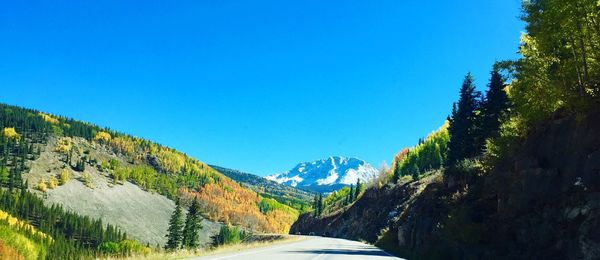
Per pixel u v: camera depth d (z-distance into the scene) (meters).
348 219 113.19
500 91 42.50
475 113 48.06
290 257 18.47
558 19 18.11
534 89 22.19
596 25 17.80
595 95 17.14
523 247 16.16
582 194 14.87
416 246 32.00
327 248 31.81
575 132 17.59
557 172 17.61
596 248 12.25
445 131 118.62
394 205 78.56
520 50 24.33
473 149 44.66
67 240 179.12
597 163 15.04
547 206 16.56
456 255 19.81
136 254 17.64
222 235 186.00
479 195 24.61
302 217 193.12
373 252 29.70
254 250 24.84
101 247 165.38
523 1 21.23
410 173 114.69
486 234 18.64
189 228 104.44
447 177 35.25
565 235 14.24
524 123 23.73
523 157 20.80
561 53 19.88
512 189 19.67
